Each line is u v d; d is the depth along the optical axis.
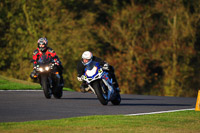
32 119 39.62
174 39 160.75
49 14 152.50
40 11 152.50
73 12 166.00
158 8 164.50
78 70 53.47
